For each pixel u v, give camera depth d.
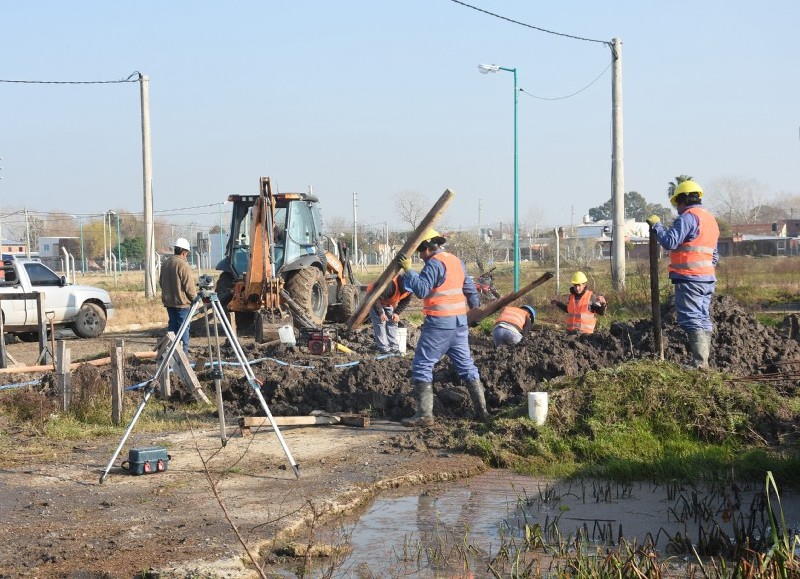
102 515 6.78
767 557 4.96
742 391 9.37
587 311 14.41
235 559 5.81
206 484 7.64
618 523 6.71
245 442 9.33
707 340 10.46
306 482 7.71
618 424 9.08
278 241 19.92
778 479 7.64
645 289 23.38
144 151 31.11
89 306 20.55
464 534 6.50
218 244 65.00
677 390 9.32
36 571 5.62
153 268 32.22
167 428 10.05
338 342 15.23
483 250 49.59
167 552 5.94
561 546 6.02
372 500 7.42
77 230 91.56
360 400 10.73
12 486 7.63
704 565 5.73
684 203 10.59
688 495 7.46
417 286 9.55
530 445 8.77
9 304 18.92
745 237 77.19
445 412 10.27
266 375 11.52
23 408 10.59
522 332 13.55
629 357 11.69
